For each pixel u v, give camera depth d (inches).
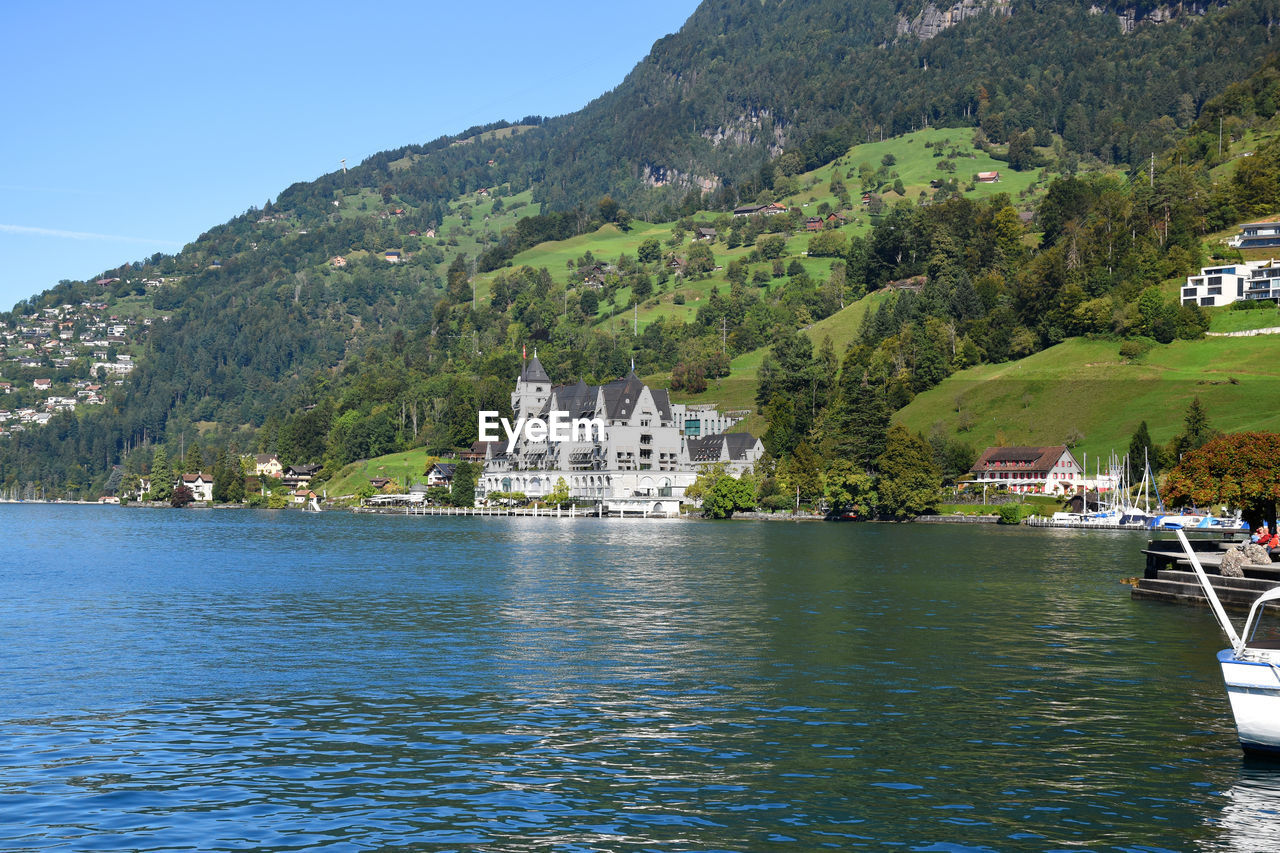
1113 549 5536.4
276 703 1904.5
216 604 3280.0
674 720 1790.1
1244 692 1567.4
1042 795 1416.1
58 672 2181.3
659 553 5349.4
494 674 2158.0
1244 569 3107.8
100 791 1419.8
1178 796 1412.4
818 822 1315.2
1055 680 2107.5
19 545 6471.5
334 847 1230.9
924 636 2628.0
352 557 5231.3
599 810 1354.6
